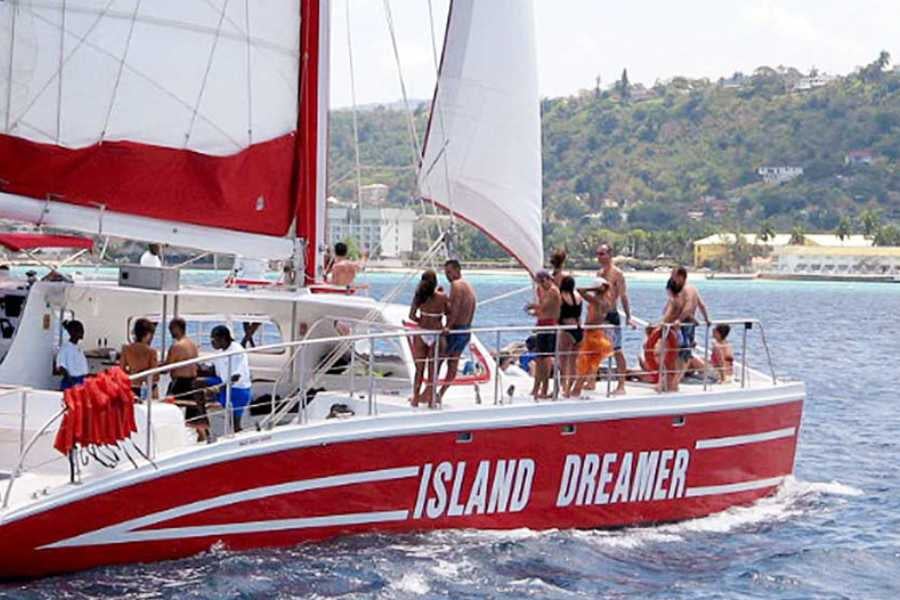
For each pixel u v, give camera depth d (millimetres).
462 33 47969
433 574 37188
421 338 39812
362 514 38000
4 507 32969
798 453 66500
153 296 41875
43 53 40125
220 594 33906
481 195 48281
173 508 35031
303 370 37750
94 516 33938
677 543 43406
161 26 40812
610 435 42500
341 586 35562
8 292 40250
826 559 43375
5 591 33312
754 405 46906
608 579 39125
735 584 40250
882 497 54344
